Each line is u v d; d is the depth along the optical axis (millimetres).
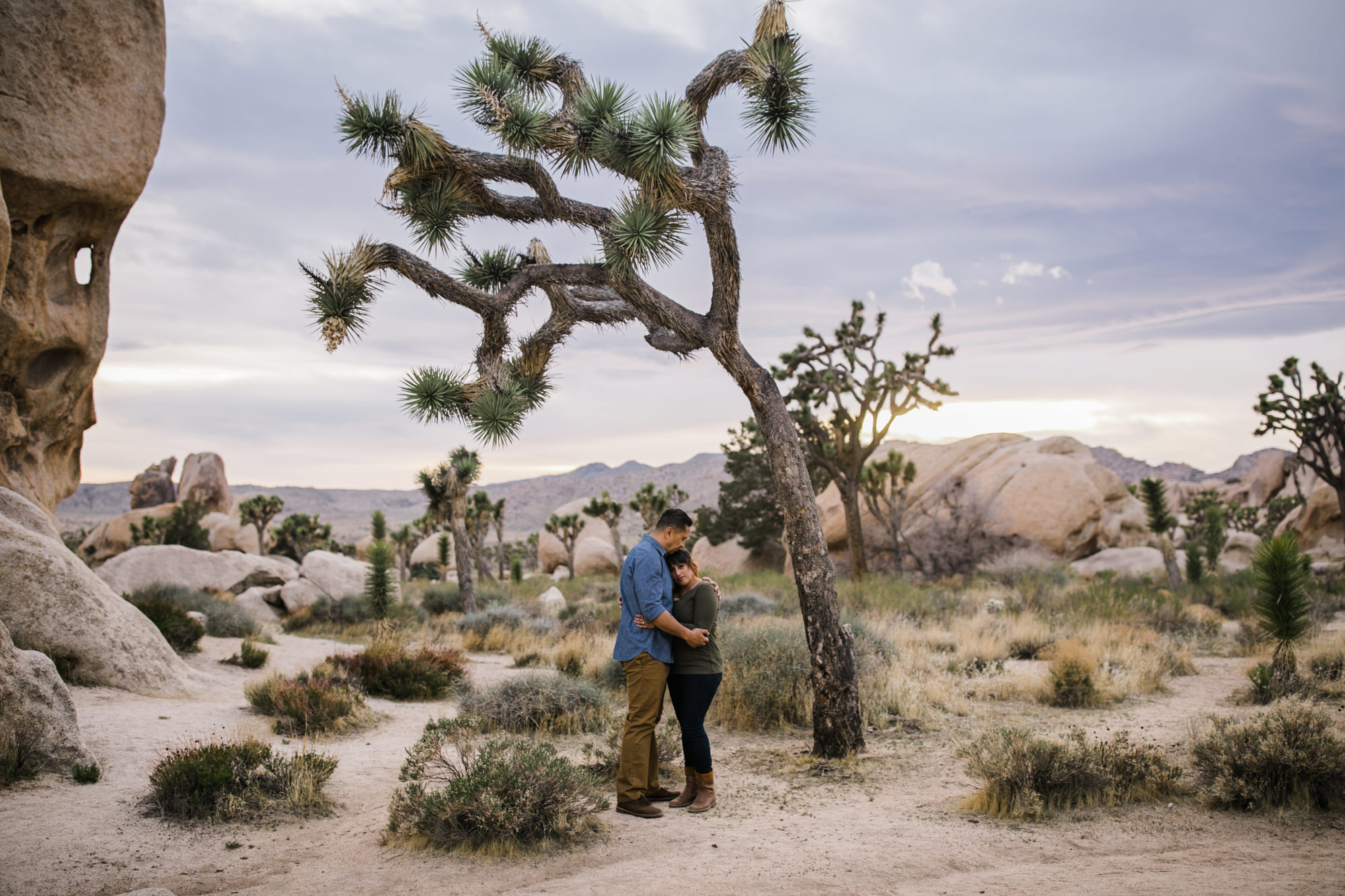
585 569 48344
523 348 7094
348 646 15688
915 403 25062
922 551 28797
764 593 21281
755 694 8016
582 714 7977
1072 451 34094
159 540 44312
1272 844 4070
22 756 5391
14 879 3816
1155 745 6215
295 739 7324
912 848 4230
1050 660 10898
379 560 14172
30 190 9461
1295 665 8664
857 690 6688
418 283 6219
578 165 6141
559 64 7164
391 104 6023
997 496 30391
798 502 6621
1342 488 27500
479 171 6242
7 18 9156
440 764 5312
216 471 64688
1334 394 27438
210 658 11984
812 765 6309
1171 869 3703
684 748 5246
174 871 4027
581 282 6586
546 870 4023
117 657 8734
